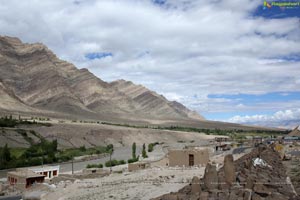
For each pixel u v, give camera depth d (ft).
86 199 154.92
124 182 196.85
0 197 214.48
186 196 95.09
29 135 602.03
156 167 259.60
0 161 367.04
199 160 243.40
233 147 404.98
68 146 622.95
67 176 268.82
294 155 201.26
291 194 85.05
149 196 140.67
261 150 187.01
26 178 242.58
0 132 555.28
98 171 288.51
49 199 178.70
